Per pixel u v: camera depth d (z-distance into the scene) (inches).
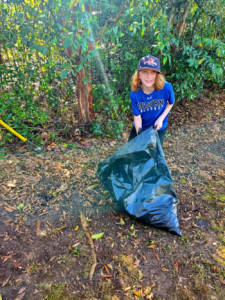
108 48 161.6
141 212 86.6
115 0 159.9
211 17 185.3
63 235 85.7
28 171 116.8
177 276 74.4
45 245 81.4
